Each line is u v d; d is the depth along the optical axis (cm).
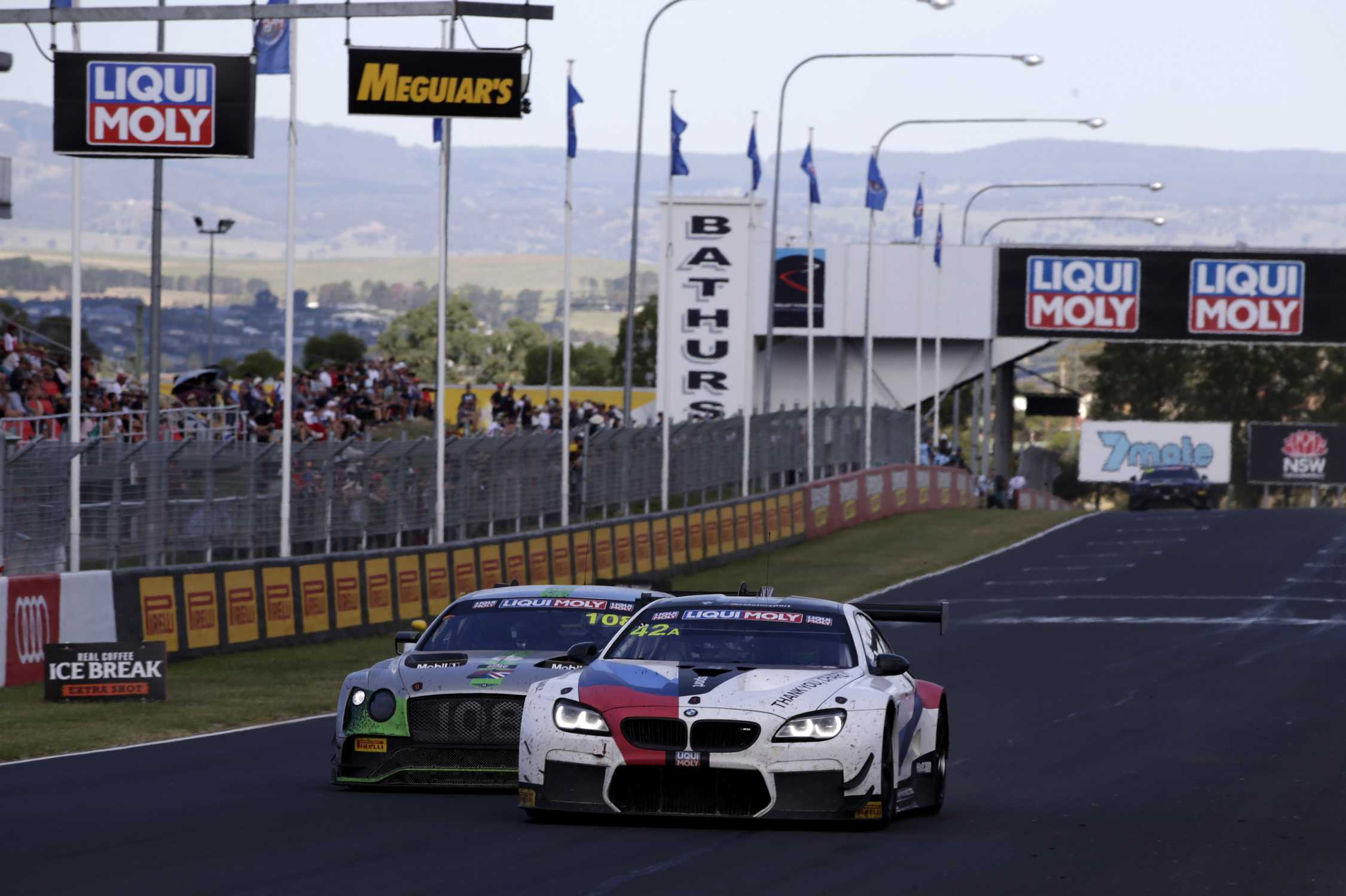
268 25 8425
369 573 8350
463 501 10031
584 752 3231
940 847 3172
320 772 4266
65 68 7794
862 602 10875
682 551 12475
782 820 3394
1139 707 6006
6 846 3038
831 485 16200
